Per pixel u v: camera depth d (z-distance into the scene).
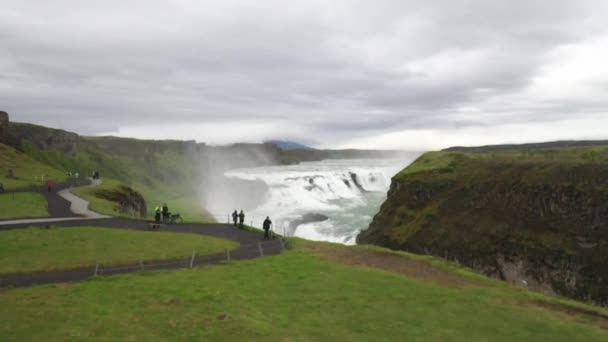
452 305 22.19
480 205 76.12
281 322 18.00
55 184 81.50
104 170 187.38
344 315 19.47
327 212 115.31
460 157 102.06
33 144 160.38
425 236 77.81
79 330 15.86
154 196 158.12
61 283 22.83
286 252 33.22
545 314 22.12
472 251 68.62
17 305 18.58
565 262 57.44
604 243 55.97
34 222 41.66
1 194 60.03
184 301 19.77
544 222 64.25
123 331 16.03
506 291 26.05
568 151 103.12
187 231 41.84
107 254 29.41
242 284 23.27
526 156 99.50
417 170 100.06
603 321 21.58
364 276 26.45
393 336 17.48
